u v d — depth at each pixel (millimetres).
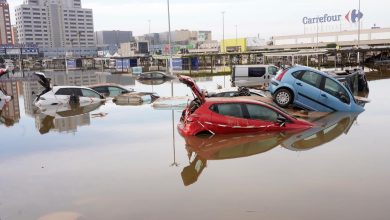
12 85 36812
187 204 6684
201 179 7957
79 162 9609
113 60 73125
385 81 28766
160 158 9672
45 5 172375
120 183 7898
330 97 15141
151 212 6402
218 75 44938
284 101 15469
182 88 29281
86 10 183375
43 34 171875
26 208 6801
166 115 16469
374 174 7895
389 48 50969
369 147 9992
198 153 9992
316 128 12273
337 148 10008
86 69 72062
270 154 9656
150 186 7648
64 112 18172
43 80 20672
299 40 91375
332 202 6555
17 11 170375
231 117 11789
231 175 8141
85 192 7465
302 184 7445
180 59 54031
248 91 17375
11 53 87875
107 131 13391
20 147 11422
